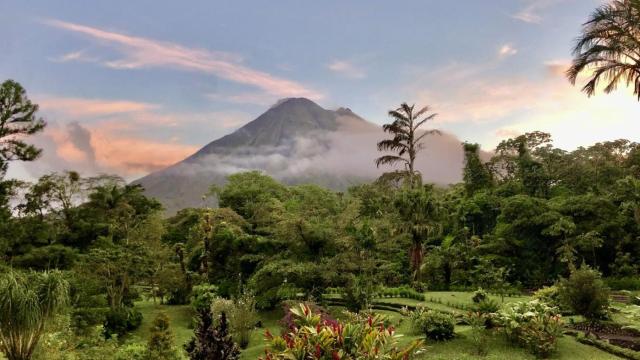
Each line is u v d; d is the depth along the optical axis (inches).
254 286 1086.4
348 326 252.2
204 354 285.0
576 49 861.8
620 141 2315.5
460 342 637.3
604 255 1435.8
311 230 1056.8
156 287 1369.3
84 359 527.2
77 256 1316.4
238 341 790.5
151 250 1254.3
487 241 1588.3
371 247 1037.8
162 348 567.5
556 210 1488.7
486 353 588.4
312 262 1036.5
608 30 833.5
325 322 274.2
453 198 2340.1
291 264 1029.8
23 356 446.3
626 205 1439.5
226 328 301.0
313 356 233.8
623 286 1184.2
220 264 1341.0
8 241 1306.6
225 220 1348.4
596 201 1464.1
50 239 1508.4
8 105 1375.5
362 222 1095.6
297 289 1051.9
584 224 1438.2
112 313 959.6
